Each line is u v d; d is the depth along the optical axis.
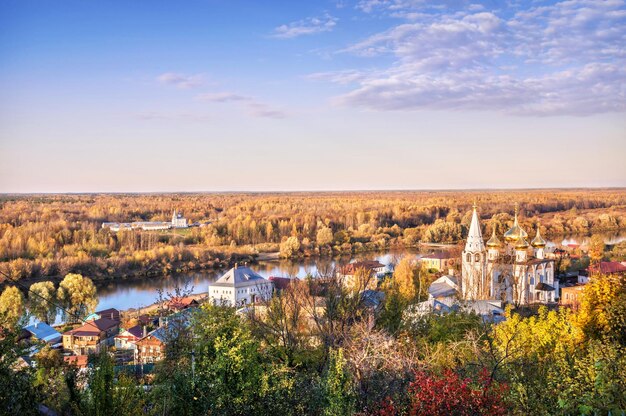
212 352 26.27
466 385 17.45
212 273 150.38
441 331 36.38
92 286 101.62
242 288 109.75
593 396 19.12
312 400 24.36
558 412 19.11
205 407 24.31
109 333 81.81
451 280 99.38
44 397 23.45
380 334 29.89
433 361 28.56
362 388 25.03
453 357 28.36
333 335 35.16
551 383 20.62
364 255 179.50
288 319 38.31
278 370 28.34
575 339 33.03
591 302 35.25
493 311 64.75
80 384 28.94
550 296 92.69
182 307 44.69
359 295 40.25
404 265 102.94
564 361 21.92
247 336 27.02
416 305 49.62
